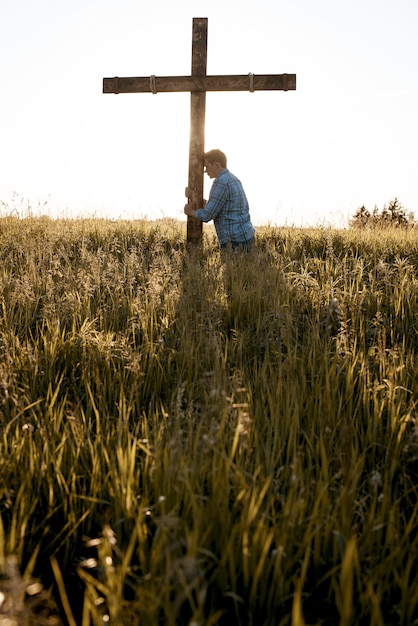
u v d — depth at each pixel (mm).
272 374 3521
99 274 5746
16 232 8539
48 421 2900
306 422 3002
